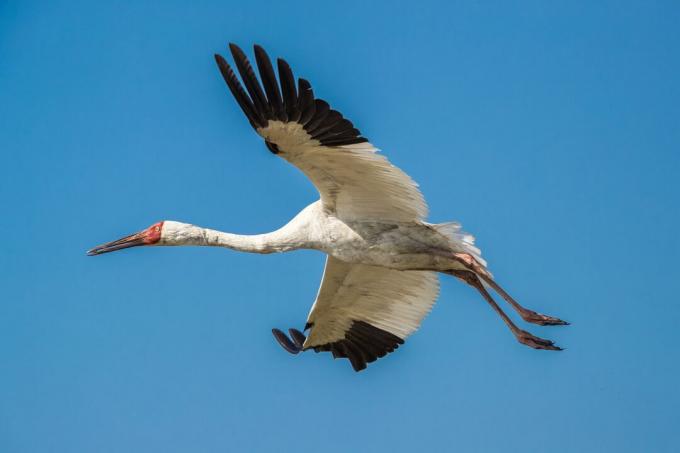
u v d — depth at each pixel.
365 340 17.38
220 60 13.27
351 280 16.67
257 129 13.55
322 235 15.20
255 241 15.71
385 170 14.09
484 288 15.96
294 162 14.09
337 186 14.62
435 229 15.09
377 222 15.00
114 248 16.17
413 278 16.67
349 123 13.38
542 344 15.68
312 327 17.39
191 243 16.14
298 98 13.19
